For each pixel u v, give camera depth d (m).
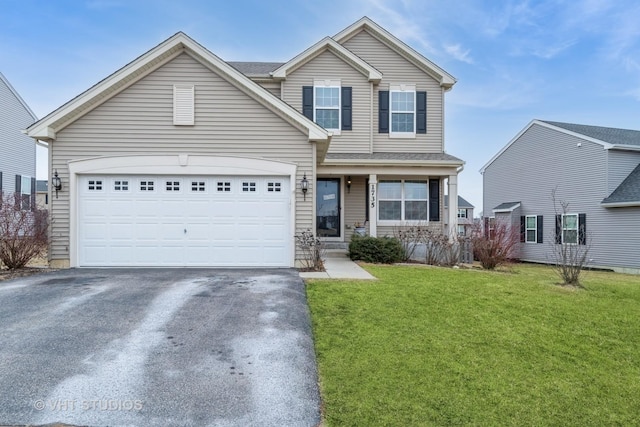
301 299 6.51
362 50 14.59
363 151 14.08
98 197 9.42
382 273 9.07
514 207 21.62
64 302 6.14
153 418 3.28
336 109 14.07
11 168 19.94
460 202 43.53
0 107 19.11
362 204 14.62
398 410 3.49
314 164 9.70
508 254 14.70
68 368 3.98
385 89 14.46
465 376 4.16
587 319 6.21
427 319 5.78
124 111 9.45
